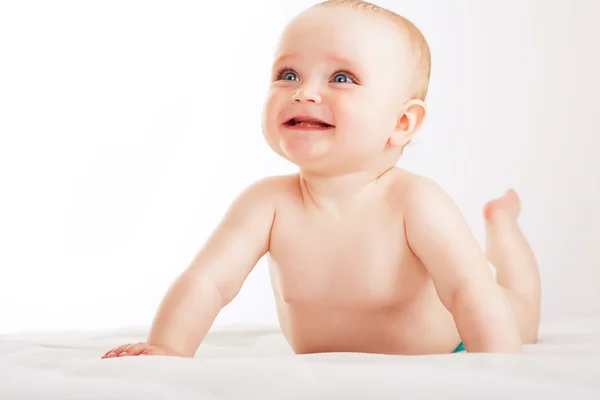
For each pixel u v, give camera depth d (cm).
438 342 138
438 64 333
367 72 127
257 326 191
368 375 85
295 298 134
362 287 130
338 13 129
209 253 130
